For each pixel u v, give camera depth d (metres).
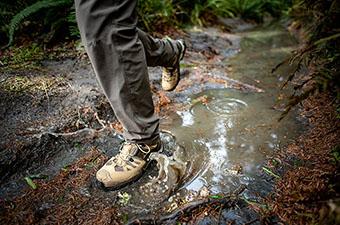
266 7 5.41
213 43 3.88
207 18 4.54
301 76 3.00
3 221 1.59
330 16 2.38
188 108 2.53
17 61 2.84
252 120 2.39
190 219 1.62
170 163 1.84
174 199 1.73
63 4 3.10
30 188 1.79
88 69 2.83
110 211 1.66
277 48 3.85
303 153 2.03
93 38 1.55
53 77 2.66
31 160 1.95
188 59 3.35
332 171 1.79
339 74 1.71
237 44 3.99
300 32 4.24
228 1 4.93
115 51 1.58
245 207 1.68
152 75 2.91
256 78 3.02
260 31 4.60
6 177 1.84
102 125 2.27
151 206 1.69
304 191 1.70
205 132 2.26
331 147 2.01
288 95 2.70
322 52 2.47
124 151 1.81
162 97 2.63
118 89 1.64
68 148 2.07
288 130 2.27
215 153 2.06
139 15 3.68
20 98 2.37
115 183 1.77
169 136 2.20
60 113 2.30
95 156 2.01
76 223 1.60
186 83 2.87
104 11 1.52
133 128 1.75
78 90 2.52
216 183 1.84
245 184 1.83
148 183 1.81
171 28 3.98
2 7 3.13
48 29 3.28
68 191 1.78
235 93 2.74
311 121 2.33
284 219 1.60
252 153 2.06
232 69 3.23
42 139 2.04
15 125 2.16
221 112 2.48
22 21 3.10
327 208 1.33
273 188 1.79
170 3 4.10
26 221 1.60
